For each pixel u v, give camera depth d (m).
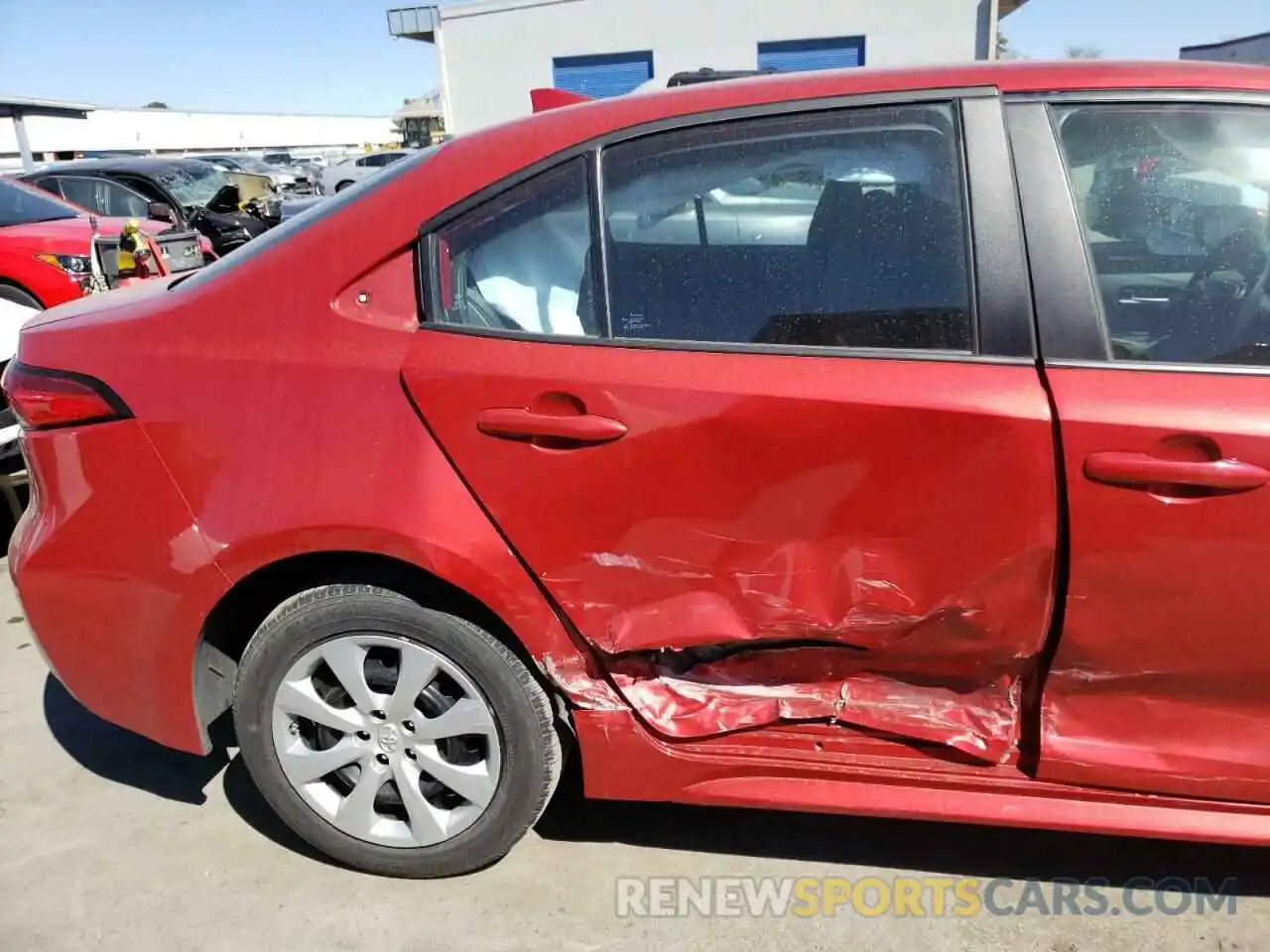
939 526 1.75
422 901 2.10
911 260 1.79
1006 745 1.90
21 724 2.79
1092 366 1.72
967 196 1.78
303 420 1.90
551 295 1.89
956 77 1.84
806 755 1.97
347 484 1.87
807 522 1.79
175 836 2.32
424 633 1.94
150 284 2.48
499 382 1.82
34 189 7.41
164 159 11.05
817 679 1.99
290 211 12.21
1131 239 1.76
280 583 2.10
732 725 1.97
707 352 1.81
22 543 2.12
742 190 1.86
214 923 2.05
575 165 1.89
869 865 2.18
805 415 1.73
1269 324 1.74
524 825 2.05
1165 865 2.15
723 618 1.85
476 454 1.84
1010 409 1.68
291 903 2.10
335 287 1.93
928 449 1.71
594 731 1.97
